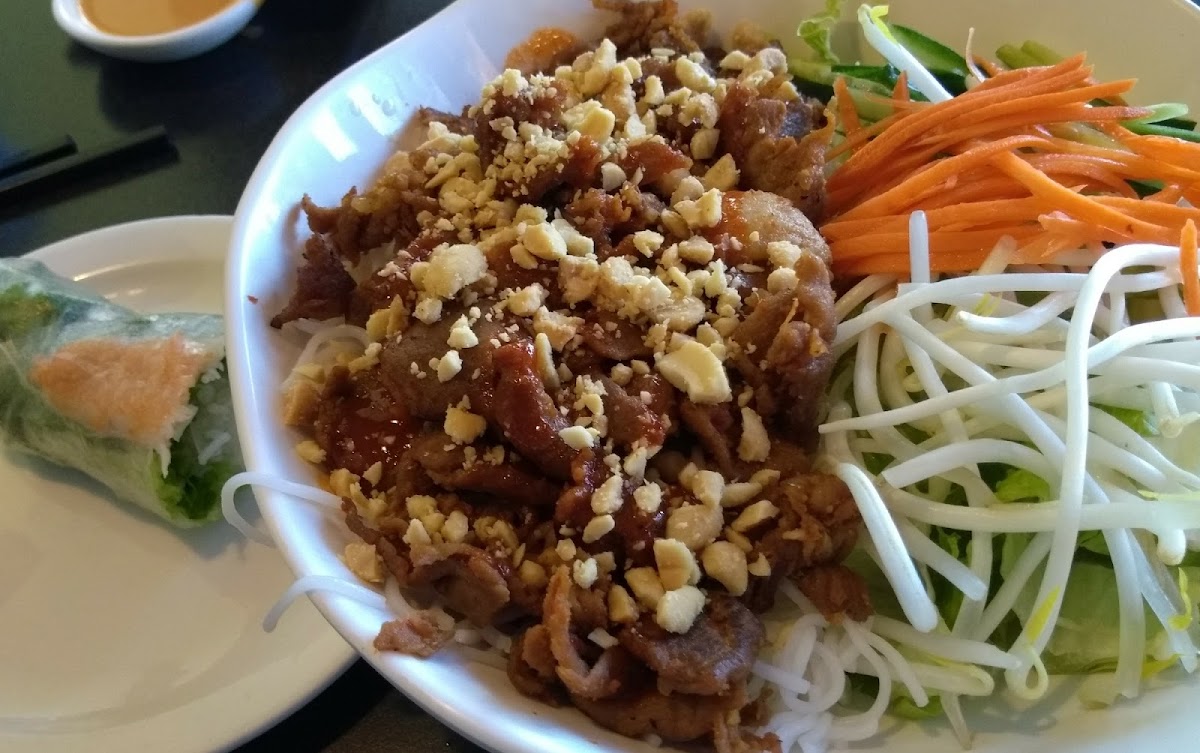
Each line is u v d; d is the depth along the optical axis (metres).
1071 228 0.16
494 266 0.16
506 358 0.14
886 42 0.19
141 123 0.28
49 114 0.29
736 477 0.15
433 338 0.15
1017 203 0.16
